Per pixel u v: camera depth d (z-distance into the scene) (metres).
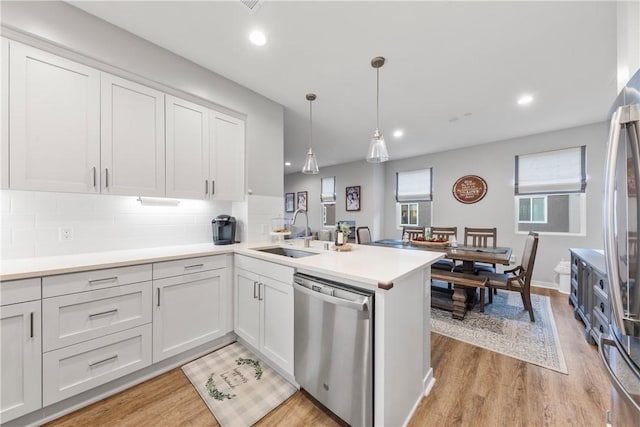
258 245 2.43
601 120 3.41
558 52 1.98
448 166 4.98
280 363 1.71
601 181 3.50
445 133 3.99
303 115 3.32
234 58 2.13
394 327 1.28
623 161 0.88
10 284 1.25
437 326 2.57
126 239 2.11
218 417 1.41
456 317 2.75
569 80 2.39
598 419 1.39
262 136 2.79
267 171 2.84
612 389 1.07
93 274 1.50
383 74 2.33
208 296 2.05
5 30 1.40
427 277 1.69
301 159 6.05
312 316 1.47
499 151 4.37
